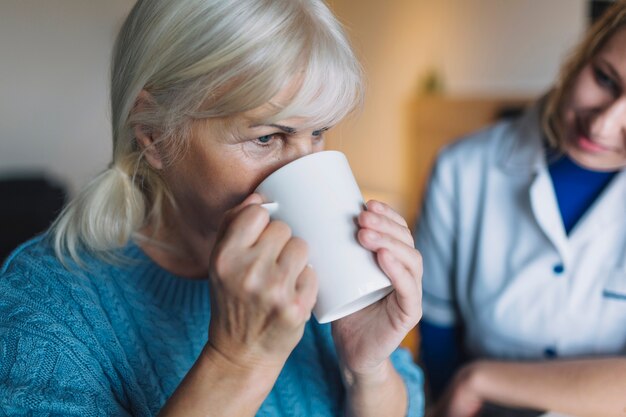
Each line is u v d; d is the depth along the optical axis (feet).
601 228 3.61
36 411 1.89
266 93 1.99
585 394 2.91
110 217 2.56
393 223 2.09
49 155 10.52
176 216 2.62
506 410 3.06
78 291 2.37
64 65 10.21
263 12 2.00
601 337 3.64
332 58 2.08
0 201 8.75
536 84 11.82
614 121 3.25
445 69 13.37
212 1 2.02
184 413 1.87
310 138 2.25
